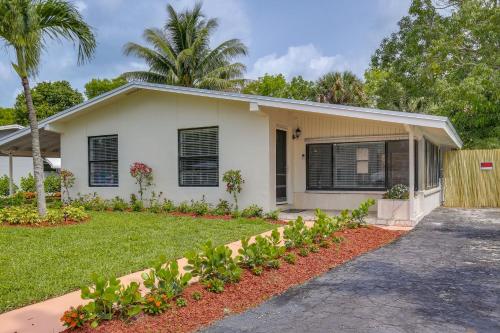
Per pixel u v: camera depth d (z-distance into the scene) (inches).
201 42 1064.2
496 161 538.6
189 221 359.6
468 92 621.0
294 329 134.5
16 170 879.1
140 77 1063.6
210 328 135.6
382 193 420.8
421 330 132.8
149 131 464.4
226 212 404.5
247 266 198.2
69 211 366.6
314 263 216.8
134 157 473.7
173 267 153.7
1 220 350.9
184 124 442.6
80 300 163.0
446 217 417.4
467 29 697.6
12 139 526.9
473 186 547.5
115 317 136.1
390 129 414.9
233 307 154.9
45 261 217.5
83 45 369.4
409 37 756.0
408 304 157.5
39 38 335.6
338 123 438.0
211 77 1040.2
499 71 652.1
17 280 184.7
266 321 141.8
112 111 487.2
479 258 232.8
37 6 333.1
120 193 483.8
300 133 455.2
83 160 507.8
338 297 166.9
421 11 745.6
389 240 289.7
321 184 450.0
